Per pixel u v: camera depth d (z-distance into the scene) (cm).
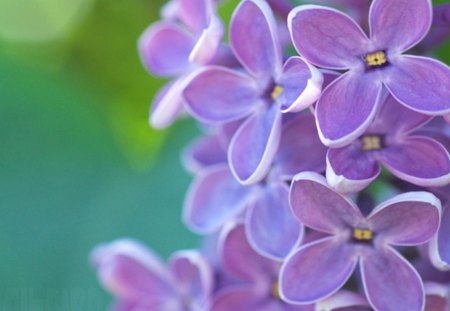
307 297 22
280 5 23
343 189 21
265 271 23
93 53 27
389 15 21
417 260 22
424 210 21
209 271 24
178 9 24
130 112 27
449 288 22
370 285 22
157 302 25
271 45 22
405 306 21
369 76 21
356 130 21
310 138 22
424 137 21
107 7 26
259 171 21
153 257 25
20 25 26
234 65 23
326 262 22
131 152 28
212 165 24
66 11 26
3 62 30
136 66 27
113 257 25
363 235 22
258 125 22
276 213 22
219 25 22
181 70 24
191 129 29
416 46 23
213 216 23
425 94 21
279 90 22
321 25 21
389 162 21
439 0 23
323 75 21
